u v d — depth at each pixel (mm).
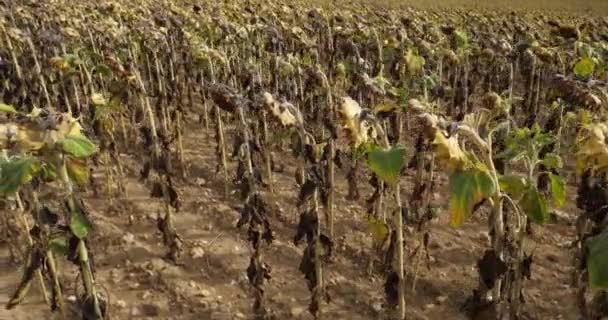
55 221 3375
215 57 7102
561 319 4250
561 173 6531
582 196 3316
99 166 7031
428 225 5375
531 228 5395
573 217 5734
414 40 8781
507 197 2855
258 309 4363
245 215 4148
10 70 7652
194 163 7273
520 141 3566
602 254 1935
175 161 7285
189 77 8922
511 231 3527
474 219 5742
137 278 4863
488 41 9406
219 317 4363
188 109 9234
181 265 5035
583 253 3359
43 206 3389
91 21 9852
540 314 4324
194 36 8359
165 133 6953
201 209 6066
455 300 4508
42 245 3359
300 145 5281
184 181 6797
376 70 7645
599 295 3229
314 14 11609
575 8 33125
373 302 4477
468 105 8992
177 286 4727
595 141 2725
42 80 6949
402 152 2725
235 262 5070
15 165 2654
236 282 4816
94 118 5910
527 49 7328
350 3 22516
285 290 4711
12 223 5316
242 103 3938
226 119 8445
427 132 2510
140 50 8320
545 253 5137
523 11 25516
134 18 9922
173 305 4527
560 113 5113
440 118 2631
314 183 3605
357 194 6133
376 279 4785
